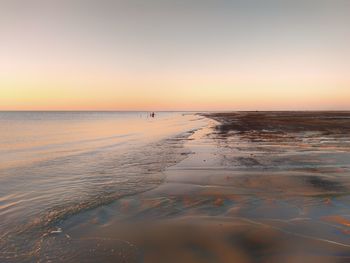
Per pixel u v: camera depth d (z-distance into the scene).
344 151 15.95
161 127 46.16
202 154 15.66
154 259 4.71
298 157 14.16
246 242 5.16
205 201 7.58
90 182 9.95
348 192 8.17
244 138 23.95
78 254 4.91
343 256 4.60
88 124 60.72
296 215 6.43
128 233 5.68
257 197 7.84
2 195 8.48
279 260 4.54
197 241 5.26
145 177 10.55
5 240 5.48
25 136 30.55
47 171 11.88
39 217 6.63
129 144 21.77
